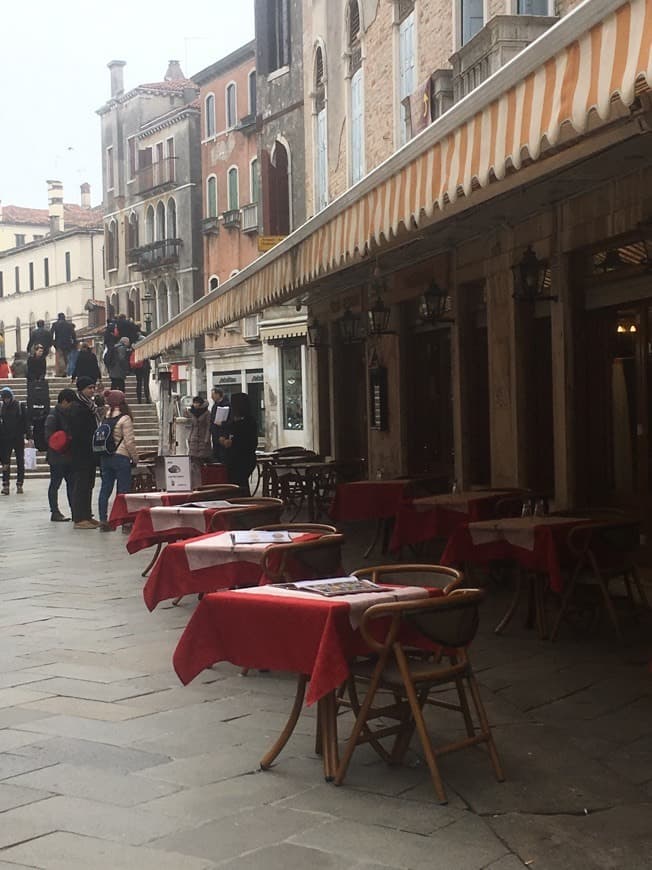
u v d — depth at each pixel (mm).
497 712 6297
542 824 4633
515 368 12586
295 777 5242
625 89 4418
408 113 16875
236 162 43375
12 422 23406
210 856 4336
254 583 7191
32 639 8477
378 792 5027
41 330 32531
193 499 11570
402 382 16688
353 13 20406
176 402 32344
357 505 12148
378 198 7594
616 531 8234
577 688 6766
